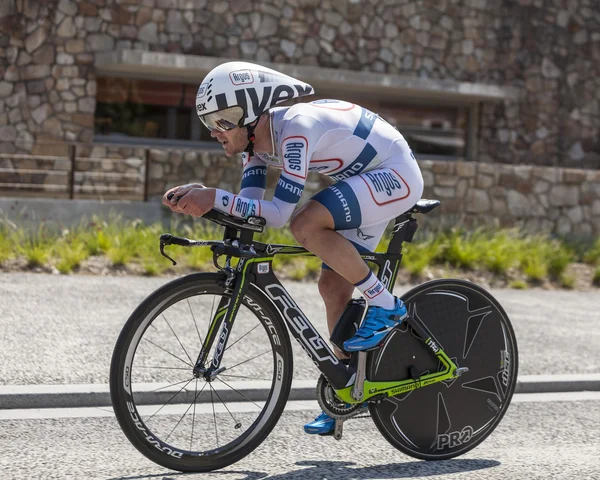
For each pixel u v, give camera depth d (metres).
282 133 8.05
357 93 35.47
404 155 8.59
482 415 9.18
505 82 36.81
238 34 32.38
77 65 30.48
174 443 8.41
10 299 15.78
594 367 13.39
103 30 30.75
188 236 22.12
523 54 37.00
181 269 20.14
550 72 37.47
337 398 8.48
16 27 29.69
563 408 11.39
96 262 20.03
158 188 24.50
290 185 7.87
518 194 26.98
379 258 8.65
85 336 13.38
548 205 27.44
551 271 23.69
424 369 8.83
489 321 9.20
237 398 10.80
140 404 10.34
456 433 9.04
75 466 8.20
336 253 8.09
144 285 18.16
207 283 7.86
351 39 33.97
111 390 7.56
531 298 20.44
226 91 7.81
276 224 7.88
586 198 27.97
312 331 8.27
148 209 24.00
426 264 22.39
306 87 8.18
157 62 30.33
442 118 37.12
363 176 8.31
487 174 26.53
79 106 30.58
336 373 8.34
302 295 18.14
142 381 10.95
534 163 37.47
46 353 12.22
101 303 15.98
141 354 12.27
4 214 22.61
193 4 31.72
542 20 37.19
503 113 37.00
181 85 32.75
